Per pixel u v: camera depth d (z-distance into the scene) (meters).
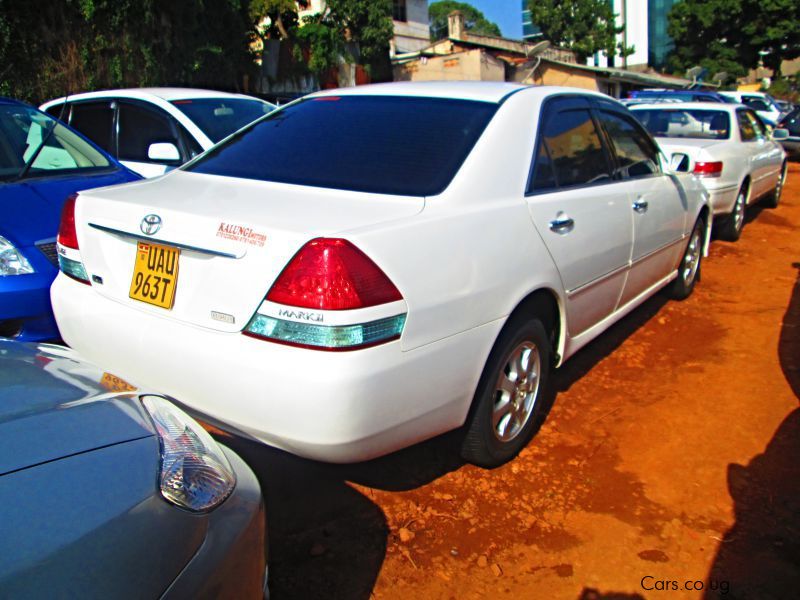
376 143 2.86
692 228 5.05
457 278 2.42
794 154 15.77
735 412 3.60
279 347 2.12
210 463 1.73
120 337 2.50
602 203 3.45
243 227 2.22
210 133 5.63
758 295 5.71
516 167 2.89
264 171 2.83
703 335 4.76
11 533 1.29
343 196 2.52
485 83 3.36
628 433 3.38
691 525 2.69
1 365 1.94
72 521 1.36
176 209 2.41
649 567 2.45
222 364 2.20
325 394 2.06
